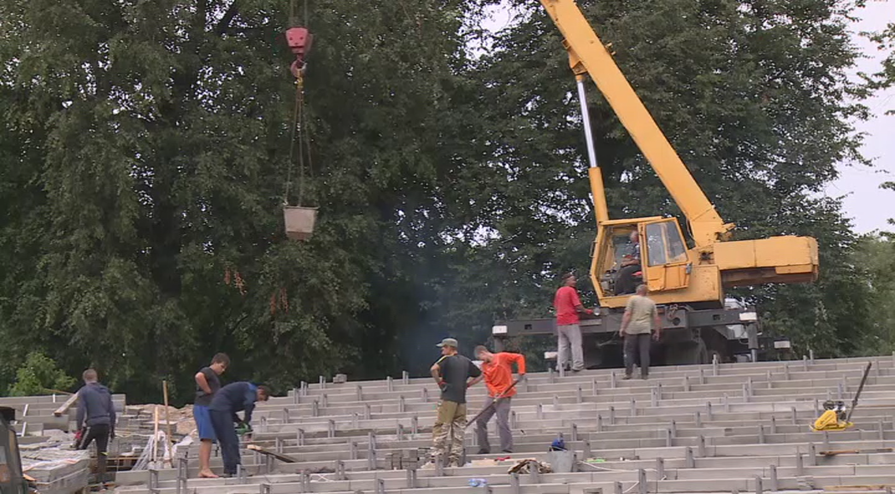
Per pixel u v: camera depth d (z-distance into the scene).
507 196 55.16
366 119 51.16
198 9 48.69
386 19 50.44
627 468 25.42
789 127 58.44
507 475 24.88
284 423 31.97
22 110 46.53
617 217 54.47
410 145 51.56
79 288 43.66
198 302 51.38
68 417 33.69
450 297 55.22
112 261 43.94
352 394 33.94
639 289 33.03
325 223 48.25
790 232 55.56
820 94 59.69
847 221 57.81
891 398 29.55
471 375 27.36
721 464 25.08
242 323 48.22
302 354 48.22
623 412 29.98
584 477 24.48
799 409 29.17
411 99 52.00
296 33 28.94
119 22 46.09
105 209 44.72
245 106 48.53
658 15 52.16
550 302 53.56
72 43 43.41
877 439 26.44
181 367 49.12
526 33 56.78
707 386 31.62
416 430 30.30
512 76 56.31
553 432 29.02
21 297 48.00
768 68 58.69
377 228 51.16
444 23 51.50
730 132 57.38
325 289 47.16
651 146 37.78
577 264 54.53
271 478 26.36
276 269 46.22
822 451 25.31
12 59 44.16
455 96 56.81
